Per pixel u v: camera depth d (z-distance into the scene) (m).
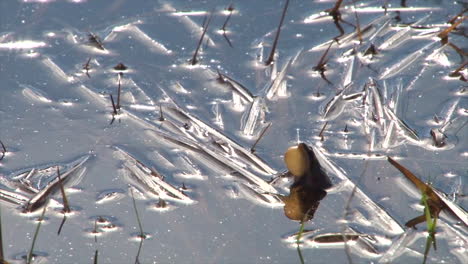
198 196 4.33
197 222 4.12
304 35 6.13
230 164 4.60
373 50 5.84
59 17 6.40
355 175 4.46
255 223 4.11
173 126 5.00
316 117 5.07
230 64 5.73
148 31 6.20
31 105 5.23
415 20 6.28
